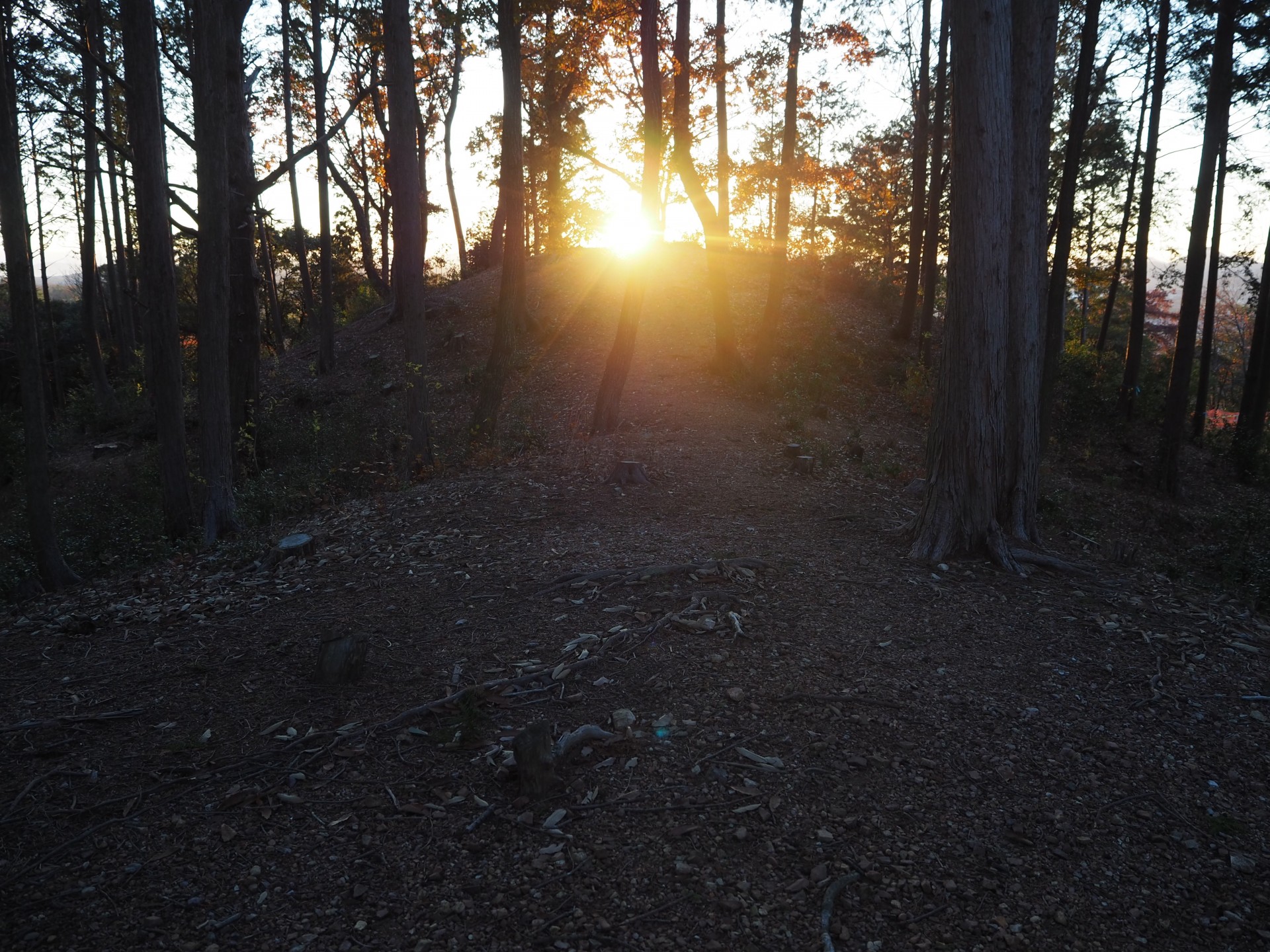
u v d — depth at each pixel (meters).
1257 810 3.74
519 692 4.54
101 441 19.70
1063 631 5.58
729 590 6.01
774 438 12.93
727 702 4.45
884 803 3.66
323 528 8.52
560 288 22.20
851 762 3.94
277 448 15.81
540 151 18.92
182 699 4.59
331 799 3.65
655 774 3.82
